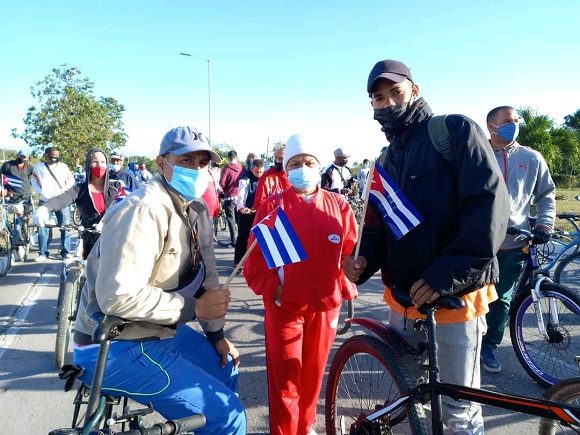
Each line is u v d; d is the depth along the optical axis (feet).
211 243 7.43
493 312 12.35
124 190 16.16
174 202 6.55
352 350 8.29
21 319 17.72
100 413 5.02
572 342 11.42
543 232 11.91
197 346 7.83
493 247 6.31
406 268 7.47
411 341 8.02
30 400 11.53
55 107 100.58
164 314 6.03
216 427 6.40
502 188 6.45
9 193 32.04
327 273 8.54
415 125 7.30
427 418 6.58
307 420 9.29
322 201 9.07
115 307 5.70
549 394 7.02
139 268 5.86
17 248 28.48
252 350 14.51
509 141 12.19
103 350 5.23
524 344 12.23
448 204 6.86
